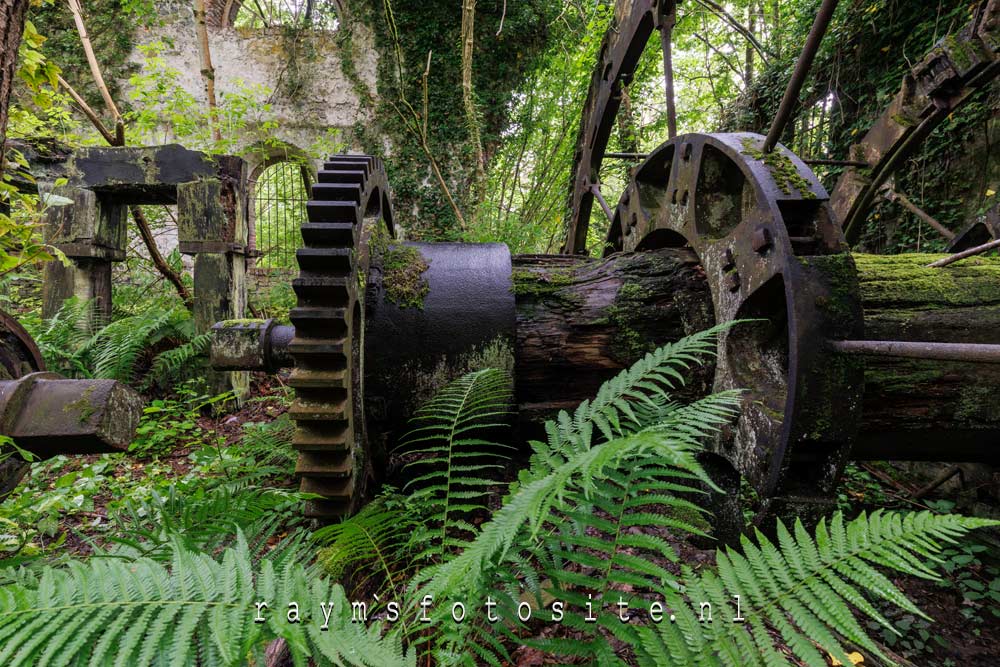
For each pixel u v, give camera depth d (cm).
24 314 625
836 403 198
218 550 167
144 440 415
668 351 187
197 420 489
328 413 230
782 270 207
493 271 305
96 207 536
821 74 746
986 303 242
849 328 200
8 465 168
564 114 1072
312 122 1227
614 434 269
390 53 1221
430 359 287
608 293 301
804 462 214
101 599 97
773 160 234
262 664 107
